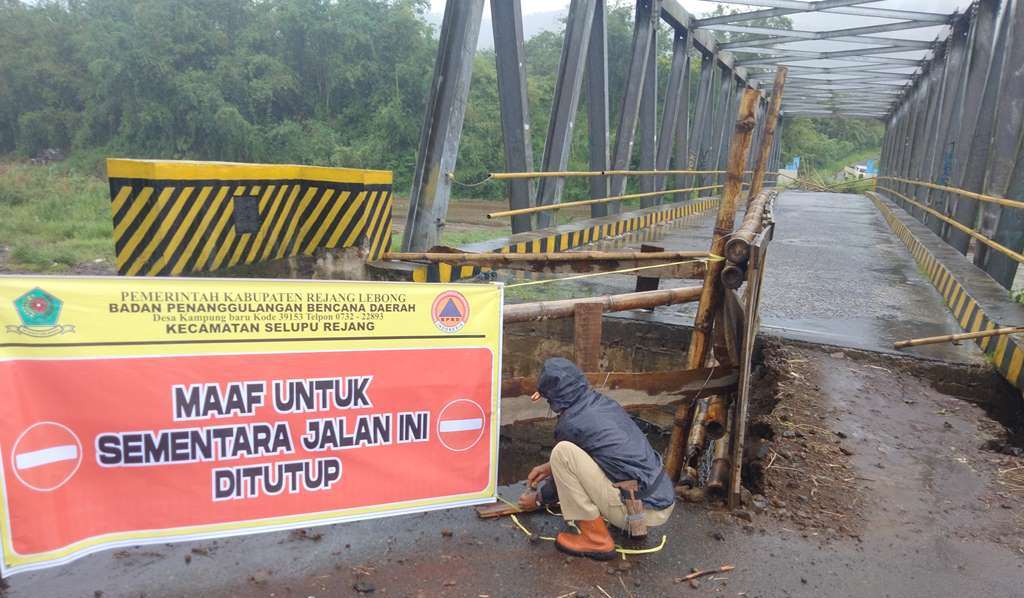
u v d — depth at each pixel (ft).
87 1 143.23
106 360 8.52
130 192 16.96
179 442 9.04
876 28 55.16
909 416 16.14
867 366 19.02
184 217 17.42
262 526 9.61
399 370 10.18
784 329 21.49
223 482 9.35
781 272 32.07
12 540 8.18
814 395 16.88
